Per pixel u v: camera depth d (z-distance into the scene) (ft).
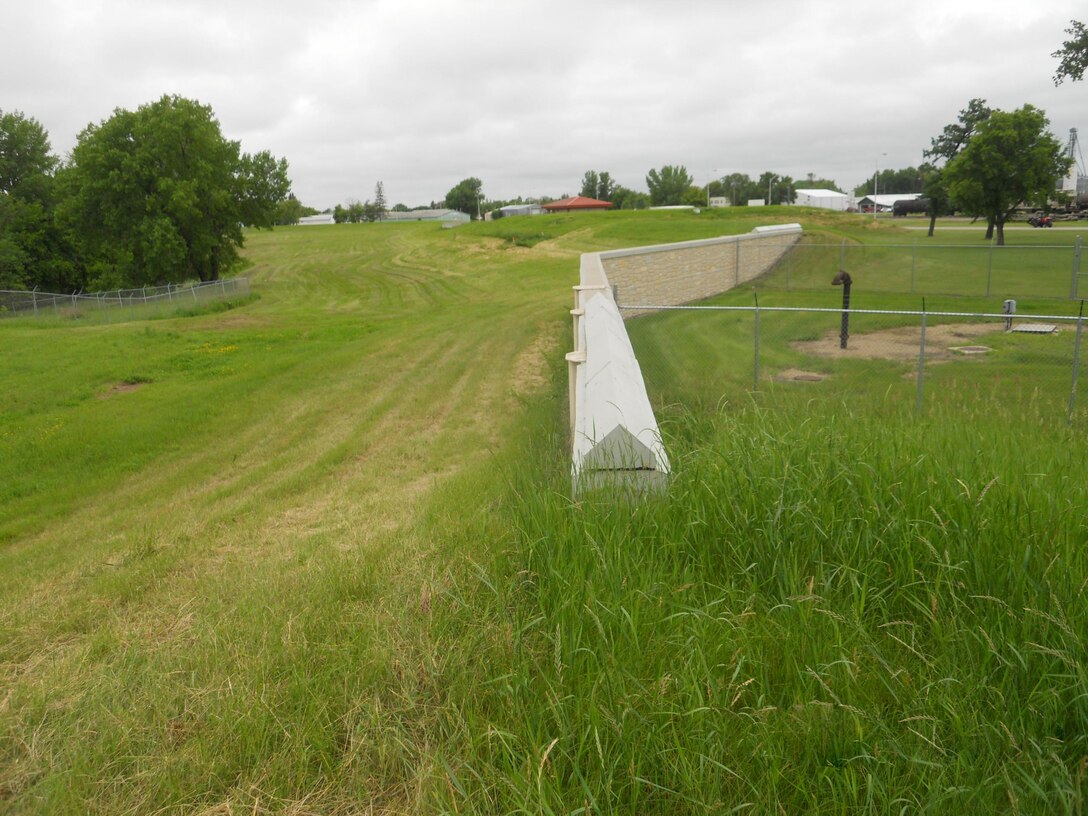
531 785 7.77
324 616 12.71
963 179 116.47
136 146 153.07
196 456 38.17
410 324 85.76
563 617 10.59
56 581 19.79
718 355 47.73
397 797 8.63
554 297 102.58
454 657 10.48
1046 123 111.55
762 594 11.82
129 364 65.31
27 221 172.76
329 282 168.35
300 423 43.27
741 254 89.92
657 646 10.11
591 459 14.80
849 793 7.87
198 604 15.49
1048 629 9.88
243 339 78.89
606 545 12.10
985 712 9.09
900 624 10.88
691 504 13.61
